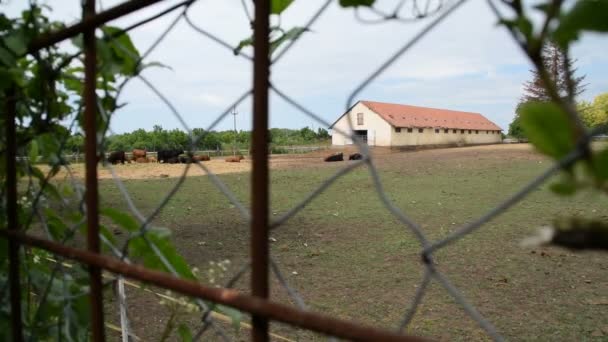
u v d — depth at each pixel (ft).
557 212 29.09
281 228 26.48
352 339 1.78
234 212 31.50
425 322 13.39
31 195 4.79
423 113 150.51
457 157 76.59
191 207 33.58
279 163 83.20
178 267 3.72
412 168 61.16
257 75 2.27
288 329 12.29
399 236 24.29
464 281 17.04
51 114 4.14
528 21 1.32
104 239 3.98
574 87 1.25
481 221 1.57
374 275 17.89
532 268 18.38
